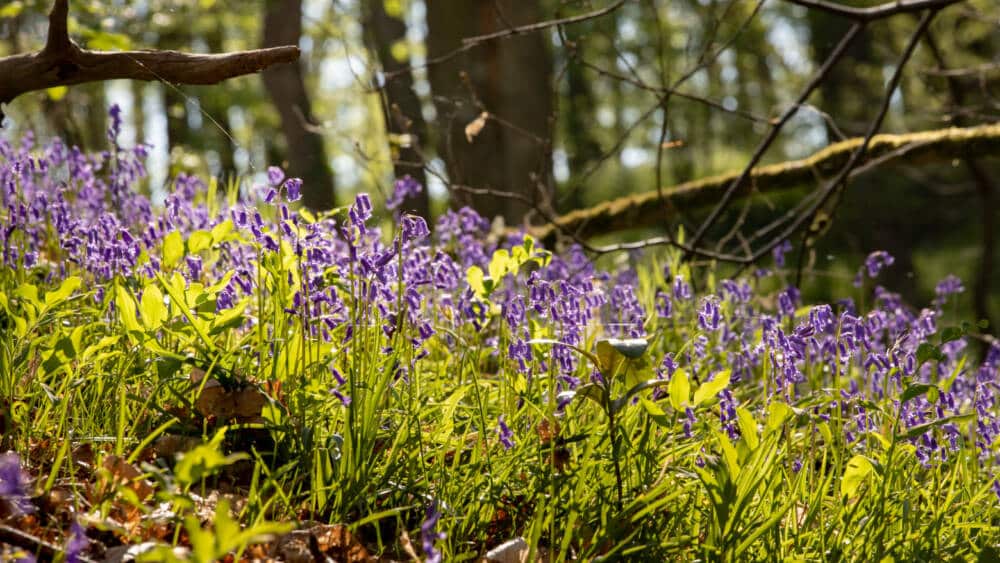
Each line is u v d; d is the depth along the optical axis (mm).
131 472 3105
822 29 23938
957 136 7820
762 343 3863
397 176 7012
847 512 3414
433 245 5961
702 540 3277
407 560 3111
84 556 2748
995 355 4949
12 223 4410
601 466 3436
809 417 3641
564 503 3326
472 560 3168
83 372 3656
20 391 3541
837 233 21562
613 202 8945
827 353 4336
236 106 21125
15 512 2865
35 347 3639
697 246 7500
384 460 3486
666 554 3156
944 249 24422
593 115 30188
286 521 3109
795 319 5648
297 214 3662
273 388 3539
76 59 3900
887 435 4043
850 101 23141
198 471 2291
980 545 3465
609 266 7258
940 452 3777
